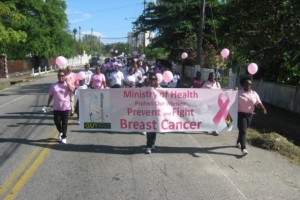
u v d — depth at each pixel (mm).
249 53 18172
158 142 10914
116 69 15719
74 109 15242
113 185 7227
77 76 14250
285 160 9422
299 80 18906
